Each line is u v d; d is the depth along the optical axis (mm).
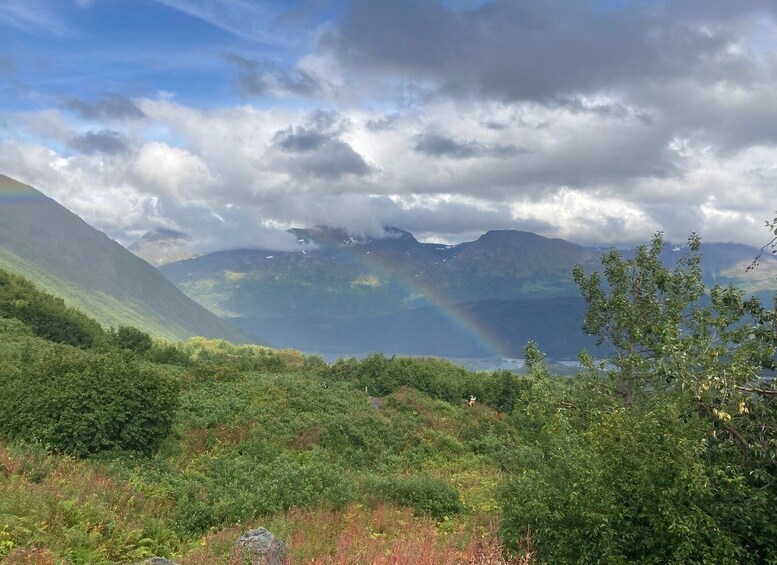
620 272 16078
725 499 8500
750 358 9680
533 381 15438
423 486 17969
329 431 28047
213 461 19250
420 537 11641
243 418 26812
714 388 8914
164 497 13906
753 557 8242
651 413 9180
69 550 8883
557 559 9109
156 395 19234
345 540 10430
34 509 9953
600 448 9188
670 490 8148
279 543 9625
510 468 24562
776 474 8680
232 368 38969
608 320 16109
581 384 14922
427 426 35312
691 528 7949
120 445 17891
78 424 17094
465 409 42219
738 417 9156
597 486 8750
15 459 13516
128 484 13867
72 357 20375
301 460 23016
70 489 12023
